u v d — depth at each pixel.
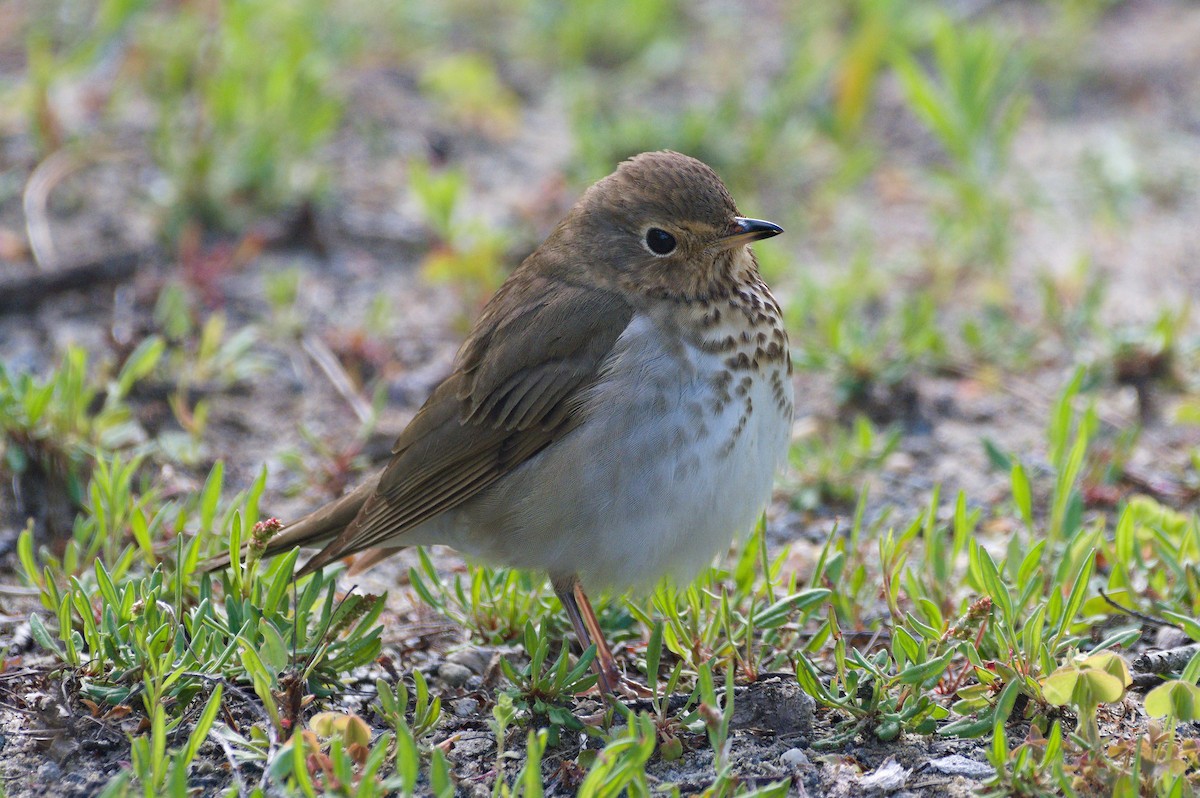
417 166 14.83
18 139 16.00
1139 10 20.92
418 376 13.27
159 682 8.02
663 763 8.12
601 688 8.73
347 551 9.11
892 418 12.80
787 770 8.02
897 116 18.22
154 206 14.88
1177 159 17.12
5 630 9.43
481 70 17.94
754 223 8.91
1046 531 10.99
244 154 15.16
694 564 8.98
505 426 9.15
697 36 20.14
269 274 14.55
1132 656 9.09
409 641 9.59
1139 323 14.02
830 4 20.03
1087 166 16.61
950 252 15.12
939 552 9.67
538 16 19.50
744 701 8.48
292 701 8.27
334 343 13.51
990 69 15.74
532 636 8.55
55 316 13.46
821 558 9.20
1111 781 7.45
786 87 17.64
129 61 16.50
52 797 7.88
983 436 12.25
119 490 10.12
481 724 8.55
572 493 8.86
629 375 8.77
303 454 12.18
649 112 17.56
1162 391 12.91
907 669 8.14
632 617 9.70
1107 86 18.81
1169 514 10.38
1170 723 7.64
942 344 13.30
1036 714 8.15
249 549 8.80
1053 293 13.78
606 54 19.20
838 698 8.39
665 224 8.93
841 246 15.55
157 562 10.02
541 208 15.44
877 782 7.89
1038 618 8.27
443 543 9.66
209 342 12.76
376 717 8.60
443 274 14.18
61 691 8.41
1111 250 15.44
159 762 7.36
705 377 8.78
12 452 10.93
